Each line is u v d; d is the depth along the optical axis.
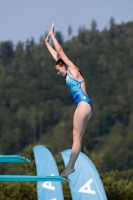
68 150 61.84
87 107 35.62
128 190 87.81
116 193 87.44
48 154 62.03
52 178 35.69
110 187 87.44
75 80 35.97
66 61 36.00
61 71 36.47
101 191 59.00
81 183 59.44
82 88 35.97
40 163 61.38
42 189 59.72
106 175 91.56
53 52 37.59
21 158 37.31
